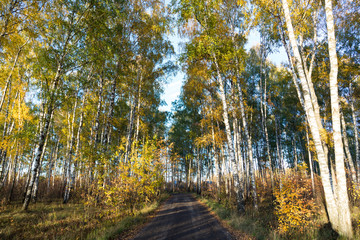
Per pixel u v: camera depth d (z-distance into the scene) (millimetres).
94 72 15211
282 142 33531
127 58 15578
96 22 11812
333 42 6125
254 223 7590
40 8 11008
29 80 15484
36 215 8914
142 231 6844
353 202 10656
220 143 17859
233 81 13773
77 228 6777
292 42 7039
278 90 20375
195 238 5957
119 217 8516
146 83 18578
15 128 16125
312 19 11516
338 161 5879
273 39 14383
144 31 15812
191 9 10977
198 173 30625
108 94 19312
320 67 13805
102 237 5543
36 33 12125
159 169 11359
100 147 10672
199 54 11906
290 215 7465
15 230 6508
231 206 12711
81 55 11273
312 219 8250
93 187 10266
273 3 10523
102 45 12555
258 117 22656
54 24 11281
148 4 15758
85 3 11398
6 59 13750
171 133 36750
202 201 17531
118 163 10273
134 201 10125
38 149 10336
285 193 8375
